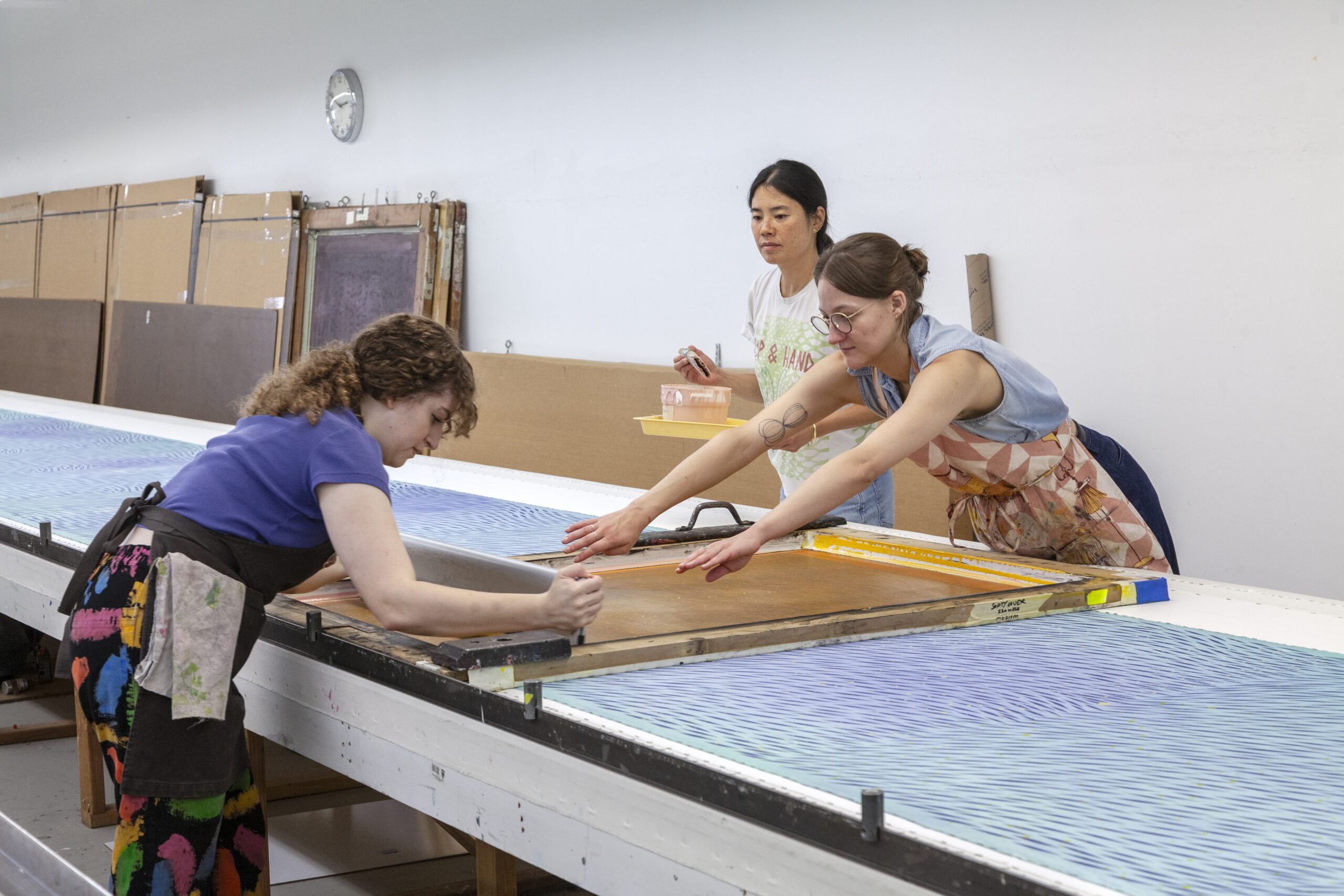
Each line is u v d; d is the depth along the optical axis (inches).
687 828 40.6
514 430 199.6
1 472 114.9
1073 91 141.7
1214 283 132.0
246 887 64.4
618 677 52.6
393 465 62.1
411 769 52.6
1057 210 144.7
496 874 78.4
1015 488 78.8
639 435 181.5
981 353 70.9
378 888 91.3
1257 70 126.4
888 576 77.5
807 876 36.9
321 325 252.8
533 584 59.9
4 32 381.1
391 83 242.8
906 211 161.2
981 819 35.9
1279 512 129.3
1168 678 53.9
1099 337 142.6
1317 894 31.0
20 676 137.8
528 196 217.3
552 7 206.8
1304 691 51.8
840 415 97.3
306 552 58.0
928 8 155.2
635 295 200.4
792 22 171.9
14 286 363.6
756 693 50.0
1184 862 32.9
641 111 195.2
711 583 73.9
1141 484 85.2
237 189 290.0
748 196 180.9
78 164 352.2
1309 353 125.4
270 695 62.7
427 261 227.3
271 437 57.1
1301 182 124.3
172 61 305.6
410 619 54.1
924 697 50.0
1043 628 64.6
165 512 56.1
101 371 319.9
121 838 54.6
